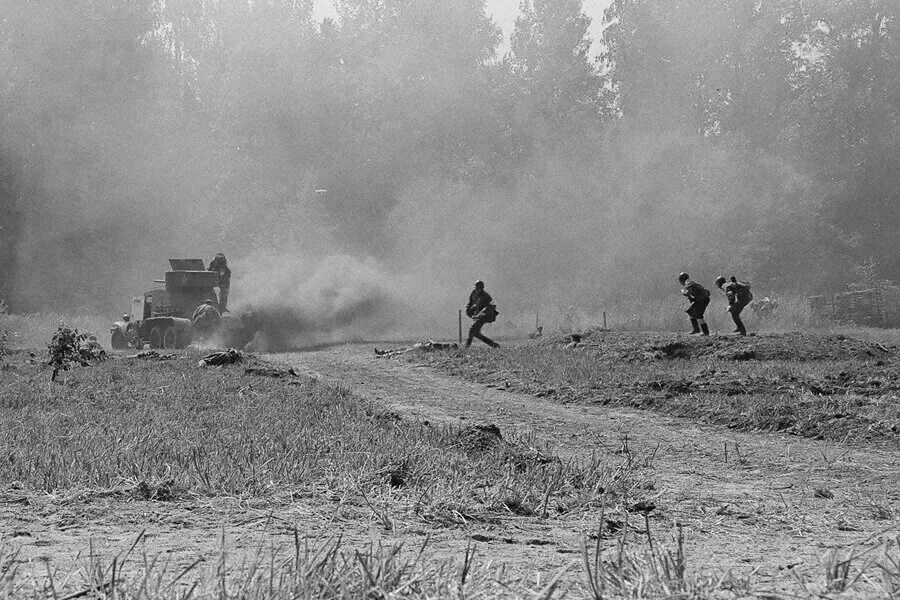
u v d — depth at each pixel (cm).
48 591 426
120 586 423
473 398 2092
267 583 423
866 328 4878
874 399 1677
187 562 513
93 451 945
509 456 1053
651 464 1230
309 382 2134
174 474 820
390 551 533
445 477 855
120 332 3997
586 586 462
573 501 823
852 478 1128
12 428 1189
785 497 976
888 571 415
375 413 1534
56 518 665
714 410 1697
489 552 584
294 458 912
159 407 1505
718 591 407
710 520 789
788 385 1886
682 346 2716
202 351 2911
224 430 1195
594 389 2062
